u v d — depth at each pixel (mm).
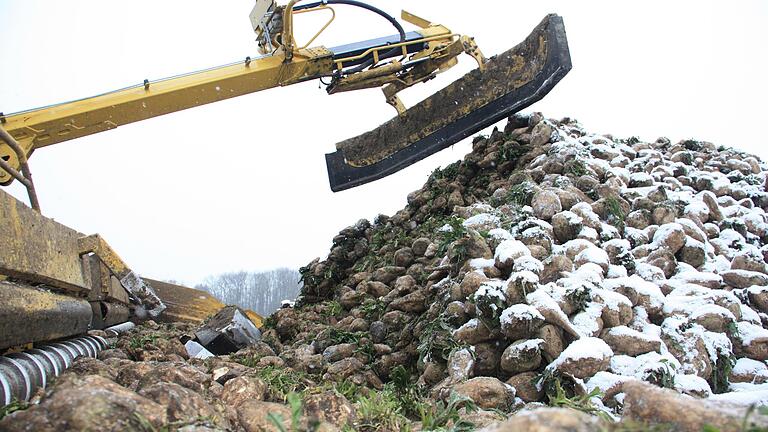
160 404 2709
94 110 7863
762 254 7992
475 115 9625
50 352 4559
